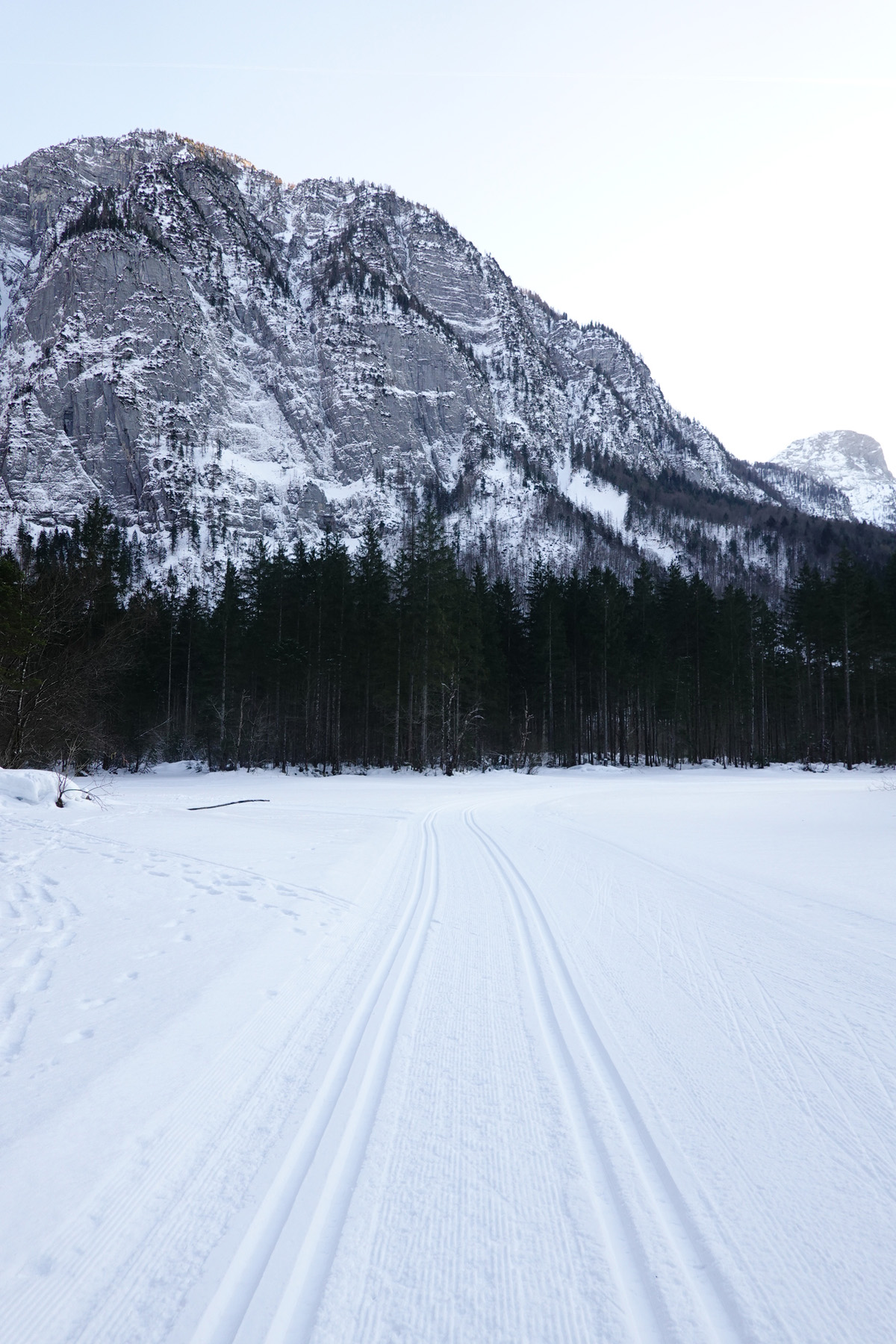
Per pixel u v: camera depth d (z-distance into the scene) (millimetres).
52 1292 1781
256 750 38844
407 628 36219
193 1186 2248
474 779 31266
